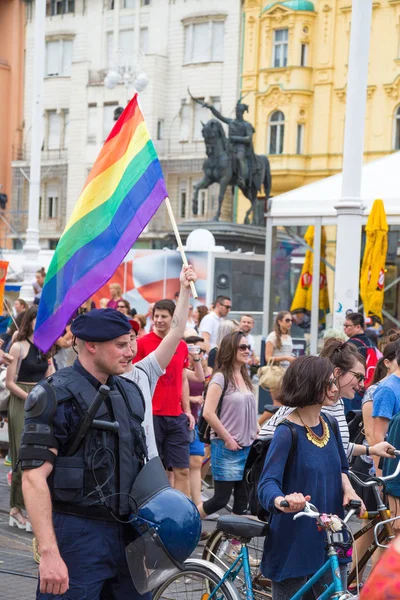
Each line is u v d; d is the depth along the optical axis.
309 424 5.95
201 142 57.28
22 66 64.56
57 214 63.25
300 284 18.20
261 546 7.03
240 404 9.62
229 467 9.59
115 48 60.62
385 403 7.82
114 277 28.66
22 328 10.30
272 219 18.56
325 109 52.06
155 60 57.91
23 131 64.31
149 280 28.27
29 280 25.53
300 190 18.59
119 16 60.50
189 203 58.16
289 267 18.44
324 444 5.95
